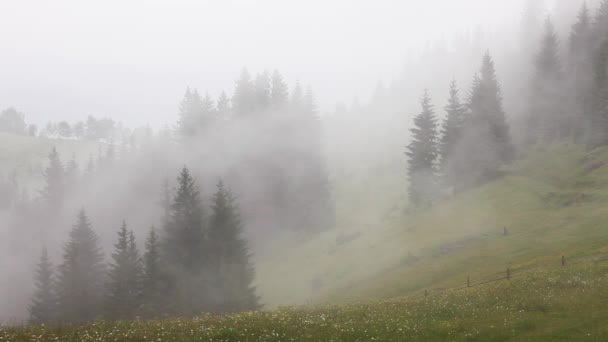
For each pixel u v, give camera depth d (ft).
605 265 92.99
